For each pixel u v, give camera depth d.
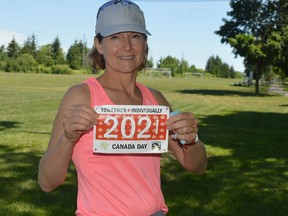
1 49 105.38
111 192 1.96
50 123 13.05
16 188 5.92
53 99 22.83
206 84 64.44
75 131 1.85
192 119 2.05
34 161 7.62
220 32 44.12
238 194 6.00
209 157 8.59
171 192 5.98
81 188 2.00
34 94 26.56
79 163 1.96
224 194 5.97
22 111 16.33
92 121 1.85
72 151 1.95
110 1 2.14
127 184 1.97
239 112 20.80
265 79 87.75
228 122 15.88
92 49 2.34
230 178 6.89
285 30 40.84
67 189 5.93
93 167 1.95
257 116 18.98
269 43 40.53
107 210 1.95
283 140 11.36
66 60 108.75
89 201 1.96
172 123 2.01
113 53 2.11
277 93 45.97
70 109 1.85
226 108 22.98
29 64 92.56
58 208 5.20
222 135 12.07
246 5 42.69
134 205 1.97
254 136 12.05
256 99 34.19
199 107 22.86
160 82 60.72
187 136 2.04
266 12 42.44
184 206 5.45
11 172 6.77
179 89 45.16
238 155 8.90
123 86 2.16
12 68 89.94
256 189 6.30
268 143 10.73
